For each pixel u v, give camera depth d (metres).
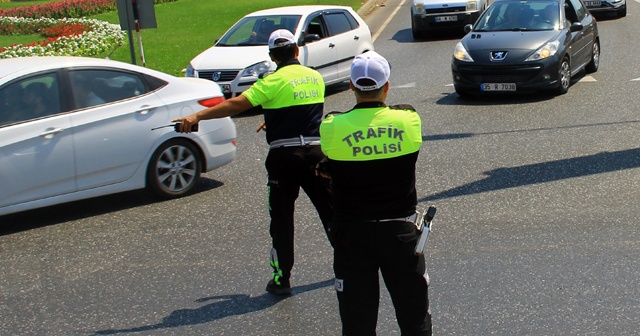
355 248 4.27
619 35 21.34
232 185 9.39
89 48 21.56
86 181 8.34
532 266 6.40
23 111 8.03
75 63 8.43
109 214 8.48
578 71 14.88
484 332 5.34
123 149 8.52
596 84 14.73
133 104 8.62
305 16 15.25
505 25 14.64
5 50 21.16
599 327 5.32
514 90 13.52
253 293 6.21
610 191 8.26
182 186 9.01
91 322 5.84
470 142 10.76
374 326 4.41
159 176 8.82
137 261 7.04
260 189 9.16
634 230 7.09
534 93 14.30
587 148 10.05
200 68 14.07
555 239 6.97
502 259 6.58
